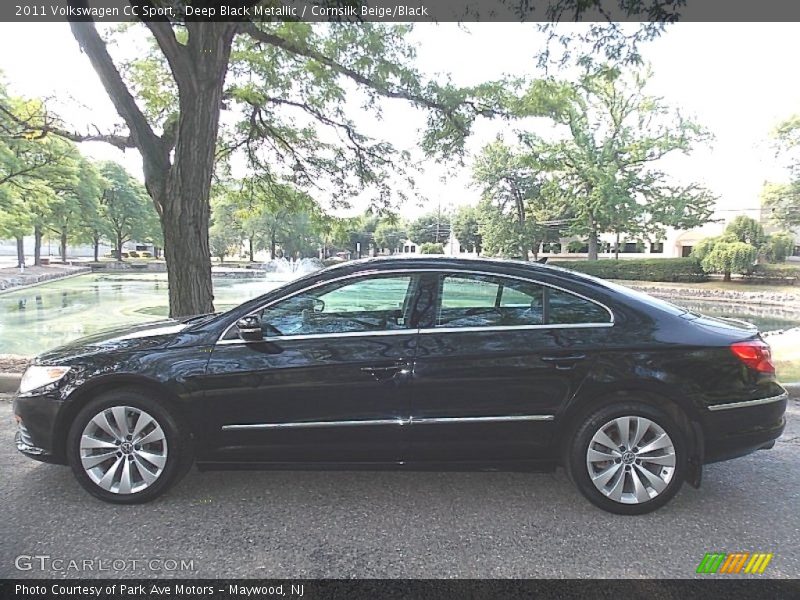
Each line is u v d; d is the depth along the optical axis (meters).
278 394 3.56
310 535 3.25
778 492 3.94
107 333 4.18
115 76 7.39
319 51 10.54
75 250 90.19
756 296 28.38
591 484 3.54
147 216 52.94
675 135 35.34
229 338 3.68
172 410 3.62
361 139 12.32
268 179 12.90
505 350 3.54
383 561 2.99
